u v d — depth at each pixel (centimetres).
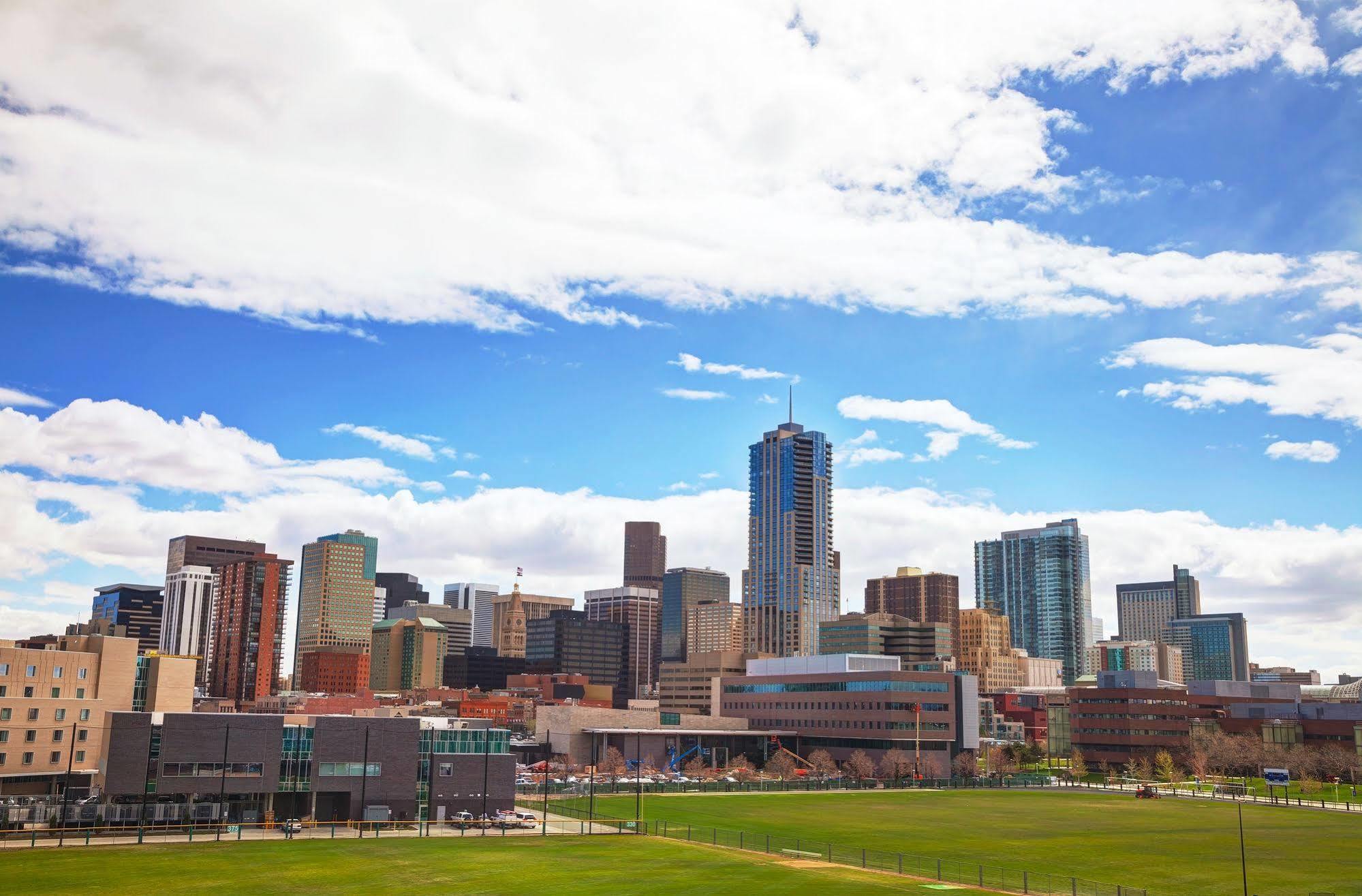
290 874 9919
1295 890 10725
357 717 14600
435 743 15100
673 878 9825
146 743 13512
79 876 9619
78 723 17550
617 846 12131
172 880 9500
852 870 10650
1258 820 17375
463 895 8994
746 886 9444
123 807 13250
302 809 14400
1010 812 18300
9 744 16725
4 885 9156
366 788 14512
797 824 15725
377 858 10975
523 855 11275
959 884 10112
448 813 14900
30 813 13075
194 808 13600
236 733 13900
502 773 15325
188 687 19638
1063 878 11194
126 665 18438
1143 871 11794
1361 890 10769
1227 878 11369
